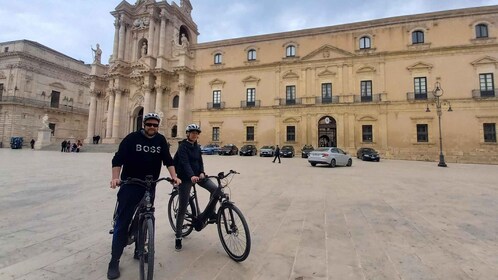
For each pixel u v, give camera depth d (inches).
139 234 129.2
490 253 161.8
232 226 155.6
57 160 799.7
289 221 226.5
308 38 1469.0
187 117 1646.2
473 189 384.5
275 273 136.6
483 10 1210.0
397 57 1309.1
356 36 1381.6
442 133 1216.8
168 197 316.5
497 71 1170.6
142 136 142.0
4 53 1828.2
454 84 1220.5
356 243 177.6
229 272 137.1
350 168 719.1
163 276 131.6
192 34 1956.2
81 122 2213.3
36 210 246.7
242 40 1584.6
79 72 2208.4
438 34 1261.1
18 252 155.4
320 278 131.7
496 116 1151.6
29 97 1859.0
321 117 1395.2
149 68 1631.4
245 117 1541.6
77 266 139.8
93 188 355.6
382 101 1294.3
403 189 382.3
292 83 1470.2
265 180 467.2
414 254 160.4
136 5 1829.5
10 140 1729.8
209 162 861.2
